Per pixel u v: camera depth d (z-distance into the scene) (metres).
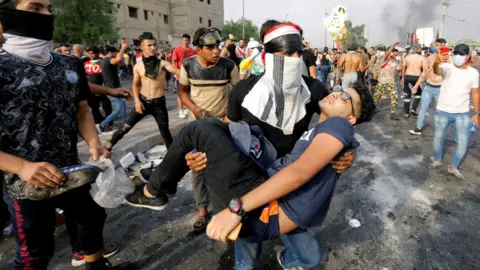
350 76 8.16
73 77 1.71
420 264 2.46
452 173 4.14
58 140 1.66
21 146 1.53
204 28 2.88
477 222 3.04
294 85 1.82
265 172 1.57
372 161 4.71
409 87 7.49
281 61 1.76
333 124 1.35
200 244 2.74
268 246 2.67
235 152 1.44
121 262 2.50
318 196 1.47
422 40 21.05
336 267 2.42
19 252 1.71
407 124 7.03
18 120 1.49
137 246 2.71
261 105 1.82
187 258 2.56
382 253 2.59
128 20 38.66
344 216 3.16
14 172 1.48
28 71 1.51
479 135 6.09
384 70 7.56
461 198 3.52
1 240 2.73
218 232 1.36
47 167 1.50
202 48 2.87
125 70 17.36
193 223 3.07
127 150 4.77
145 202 1.79
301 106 1.89
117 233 2.90
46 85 1.56
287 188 1.27
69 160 1.75
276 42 1.78
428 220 3.09
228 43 8.32
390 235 2.84
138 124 6.64
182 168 1.65
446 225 2.99
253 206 1.32
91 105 2.04
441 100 4.20
